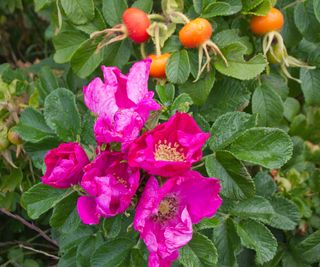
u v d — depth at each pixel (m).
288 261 0.43
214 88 0.41
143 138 0.28
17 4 0.59
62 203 0.36
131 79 0.30
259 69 0.38
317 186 0.45
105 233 0.34
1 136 0.43
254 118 0.35
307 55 0.45
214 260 0.32
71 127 0.38
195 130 0.29
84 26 0.42
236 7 0.40
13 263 0.52
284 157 0.32
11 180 0.46
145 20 0.39
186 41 0.38
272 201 0.40
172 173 0.28
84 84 0.49
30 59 0.71
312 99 0.45
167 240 0.28
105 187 0.28
